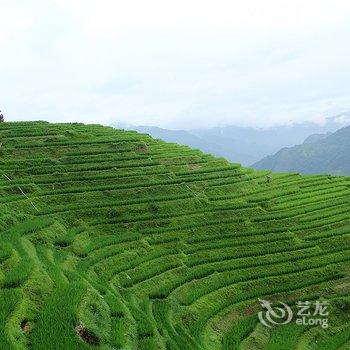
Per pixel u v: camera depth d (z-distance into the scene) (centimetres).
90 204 5325
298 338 3575
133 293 3794
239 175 7175
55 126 8462
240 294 4119
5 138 7200
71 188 5738
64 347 2441
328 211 6184
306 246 5116
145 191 5975
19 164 6250
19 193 5406
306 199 6612
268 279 4388
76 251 4222
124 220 5147
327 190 7131
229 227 5394
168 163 7188
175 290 3988
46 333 2541
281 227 5575
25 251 3694
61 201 5394
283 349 3384
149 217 5303
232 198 6306
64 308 2778
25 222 4491
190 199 5931
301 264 4738
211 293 4050
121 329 2856
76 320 2672
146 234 4944
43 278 3166
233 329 3591
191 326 3522
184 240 4962
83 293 3009
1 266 3269
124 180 6206
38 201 5259
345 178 8062
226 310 3850
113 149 7338
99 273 3959
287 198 6588
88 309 2884
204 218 5562
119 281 3928
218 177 6900
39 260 3672
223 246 4934
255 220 5656
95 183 6012
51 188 5691
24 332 2555
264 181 7281
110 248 4459
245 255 4797
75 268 3894
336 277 4516
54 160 6562
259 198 6356
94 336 2644
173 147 8119
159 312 3553
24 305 2756
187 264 4478
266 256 4847
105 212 5244
